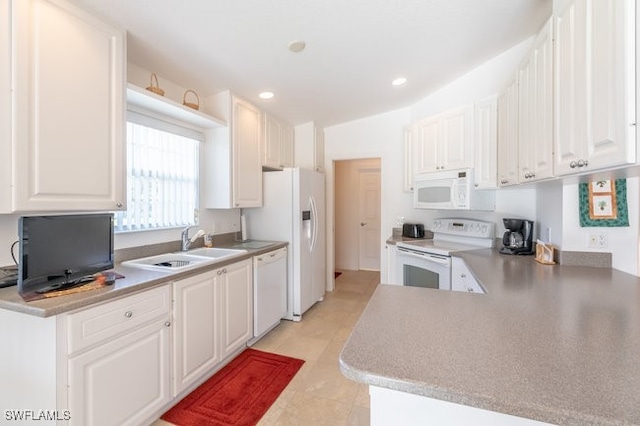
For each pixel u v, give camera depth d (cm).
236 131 290
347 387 211
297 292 332
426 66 271
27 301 130
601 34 101
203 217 291
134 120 220
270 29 193
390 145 405
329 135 440
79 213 173
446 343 86
